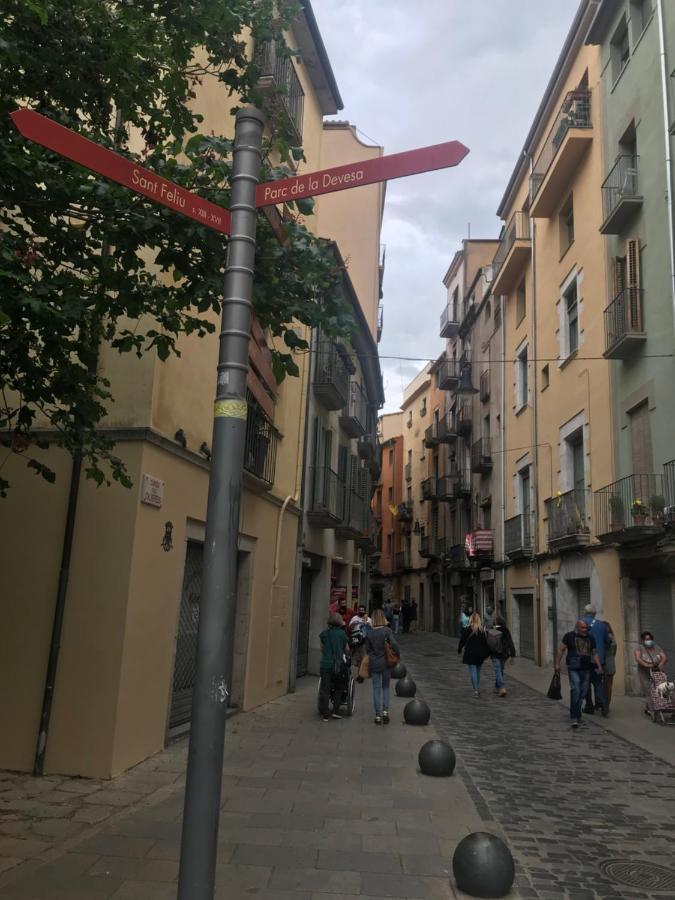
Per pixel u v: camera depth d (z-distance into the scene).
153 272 8.02
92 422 6.22
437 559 41.00
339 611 17.84
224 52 6.33
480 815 6.25
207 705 3.01
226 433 3.26
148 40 5.90
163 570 8.12
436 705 13.52
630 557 14.87
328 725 10.53
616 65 17.03
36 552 7.49
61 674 7.18
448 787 7.07
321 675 11.16
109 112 6.30
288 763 7.92
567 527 18.44
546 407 21.59
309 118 15.57
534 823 6.27
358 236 25.92
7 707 7.20
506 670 20.34
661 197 14.25
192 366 9.01
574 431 18.86
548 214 21.53
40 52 5.54
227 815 5.92
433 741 7.75
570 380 19.33
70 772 6.96
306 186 3.52
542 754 9.34
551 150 21.55
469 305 35.03
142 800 6.24
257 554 12.12
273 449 13.09
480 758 8.97
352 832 5.60
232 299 3.41
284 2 6.59
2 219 5.40
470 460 33.94
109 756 6.93
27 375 5.72
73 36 5.61
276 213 3.89
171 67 6.35
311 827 5.69
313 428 17.05
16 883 4.37
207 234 5.15
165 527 8.16
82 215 5.60
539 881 4.91
